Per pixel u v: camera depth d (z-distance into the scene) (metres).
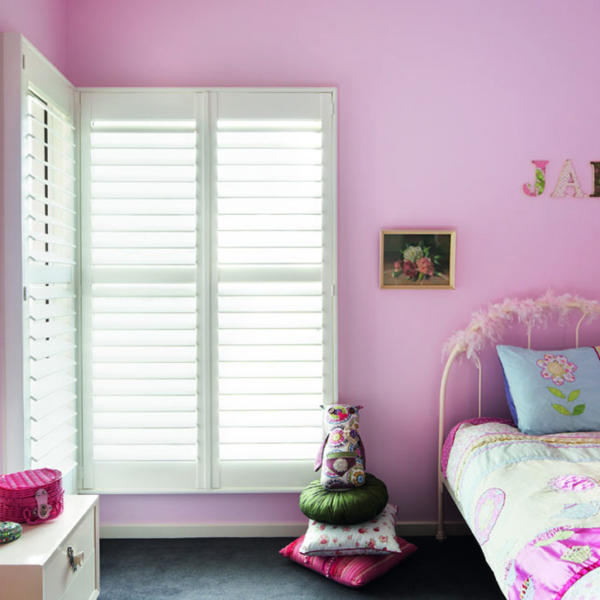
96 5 2.67
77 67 2.67
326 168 2.63
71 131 2.56
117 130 2.63
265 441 2.63
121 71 2.68
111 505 2.71
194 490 2.65
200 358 2.63
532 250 2.75
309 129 2.64
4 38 2.01
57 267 2.39
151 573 2.38
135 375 2.61
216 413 2.63
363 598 2.18
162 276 2.65
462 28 2.70
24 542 1.61
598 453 2.09
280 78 2.69
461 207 2.73
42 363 2.22
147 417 2.62
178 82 2.68
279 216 2.65
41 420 2.22
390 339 2.74
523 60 2.71
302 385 2.65
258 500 2.71
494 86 2.71
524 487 1.81
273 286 2.64
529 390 2.44
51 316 2.23
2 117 2.01
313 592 2.22
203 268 2.62
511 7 2.70
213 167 2.62
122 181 2.60
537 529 1.54
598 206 2.75
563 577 1.28
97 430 2.64
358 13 2.69
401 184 2.72
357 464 2.39
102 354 2.62
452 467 2.36
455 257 2.72
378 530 2.32
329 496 2.34
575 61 2.71
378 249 2.72
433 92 2.71
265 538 2.70
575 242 2.75
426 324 2.75
